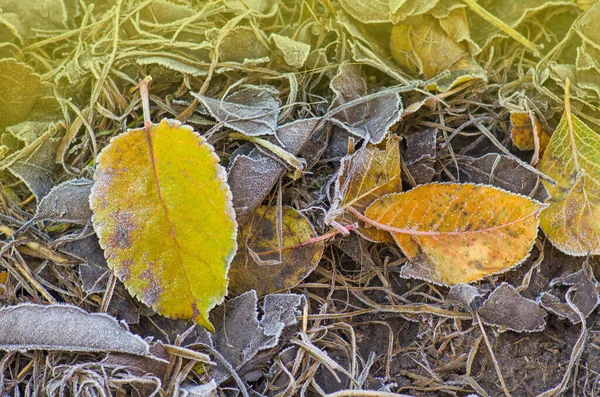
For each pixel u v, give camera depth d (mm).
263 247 523
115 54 541
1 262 519
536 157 537
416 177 536
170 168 507
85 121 538
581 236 528
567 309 519
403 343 527
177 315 509
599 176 529
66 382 497
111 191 508
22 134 535
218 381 504
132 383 500
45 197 514
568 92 531
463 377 517
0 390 500
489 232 520
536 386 519
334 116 537
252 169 518
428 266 522
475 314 518
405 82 538
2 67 529
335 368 516
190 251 506
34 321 499
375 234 525
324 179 535
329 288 531
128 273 507
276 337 502
